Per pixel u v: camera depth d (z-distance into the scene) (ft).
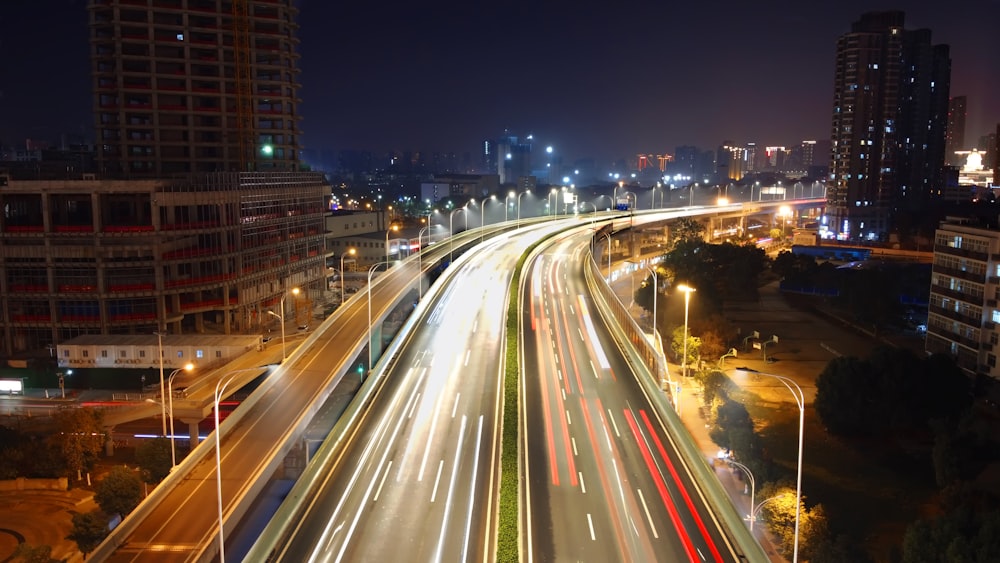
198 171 510.99
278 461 195.62
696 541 153.89
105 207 378.12
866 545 207.82
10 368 344.90
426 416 222.07
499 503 162.81
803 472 254.47
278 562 145.07
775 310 524.52
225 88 517.96
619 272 606.14
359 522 160.56
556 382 253.65
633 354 280.72
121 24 478.59
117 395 315.17
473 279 431.43
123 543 155.74
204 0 506.48
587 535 155.63
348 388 297.33
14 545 209.87
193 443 277.03
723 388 287.89
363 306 347.15
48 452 247.29
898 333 452.76
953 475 228.22
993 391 317.42
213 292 420.77
